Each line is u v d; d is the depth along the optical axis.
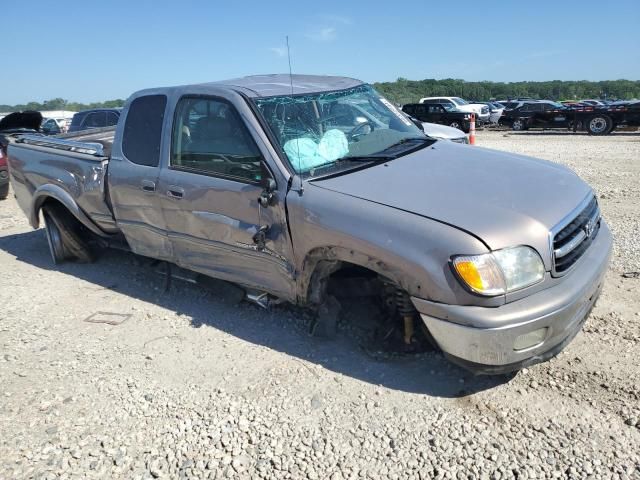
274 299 4.15
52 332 4.45
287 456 2.87
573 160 12.52
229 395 3.43
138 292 5.16
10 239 7.39
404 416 3.09
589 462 2.65
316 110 4.12
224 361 3.82
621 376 3.25
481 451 2.78
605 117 22.58
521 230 2.95
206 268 4.29
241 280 4.07
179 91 4.30
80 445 3.07
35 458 2.98
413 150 4.12
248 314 4.48
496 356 2.89
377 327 3.89
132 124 4.68
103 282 5.48
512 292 2.87
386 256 3.10
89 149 5.26
